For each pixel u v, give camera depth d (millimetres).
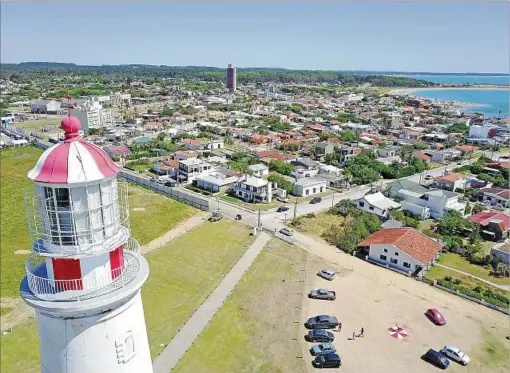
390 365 31969
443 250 51781
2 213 62281
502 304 39812
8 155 99500
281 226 58625
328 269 46344
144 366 13000
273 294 41094
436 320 37156
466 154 105625
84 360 11430
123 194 15664
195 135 124188
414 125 148000
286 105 199250
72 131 11797
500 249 48750
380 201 64875
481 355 33406
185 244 52031
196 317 36938
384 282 43969
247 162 92188
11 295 39656
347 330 36000
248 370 31016
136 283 12086
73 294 11344
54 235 11281
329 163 94375
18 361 30922
